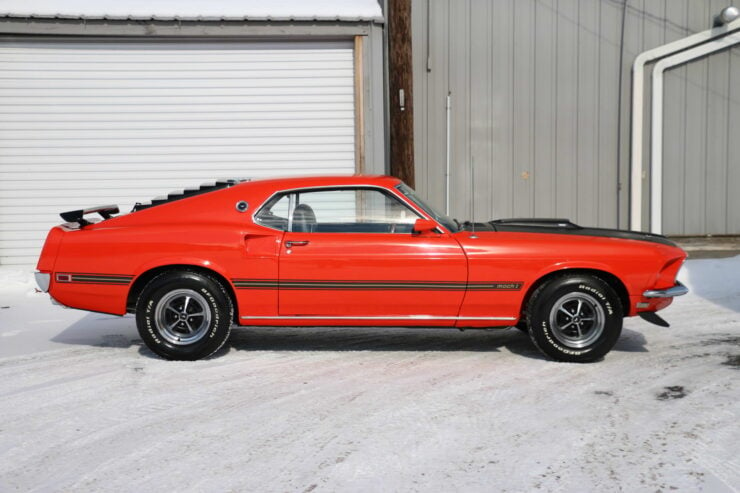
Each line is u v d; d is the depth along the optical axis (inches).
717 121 442.6
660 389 199.2
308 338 265.1
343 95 419.5
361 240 225.0
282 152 420.8
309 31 406.6
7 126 406.0
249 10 407.5
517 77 437.7
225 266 224.7
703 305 317.4
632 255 222.4
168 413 181.9
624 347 247.0
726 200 447.8
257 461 151.9
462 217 445.7
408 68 373.4
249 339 263.7
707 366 222.4
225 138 417.7
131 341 261.1
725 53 438.6
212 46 412.5
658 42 436.8
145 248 225.3
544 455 153.7
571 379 208.8
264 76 416.5
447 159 440.8
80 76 407.5
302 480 142.6
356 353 241.8
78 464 151.2
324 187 230.7
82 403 190.2
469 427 170.2
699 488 138.0
